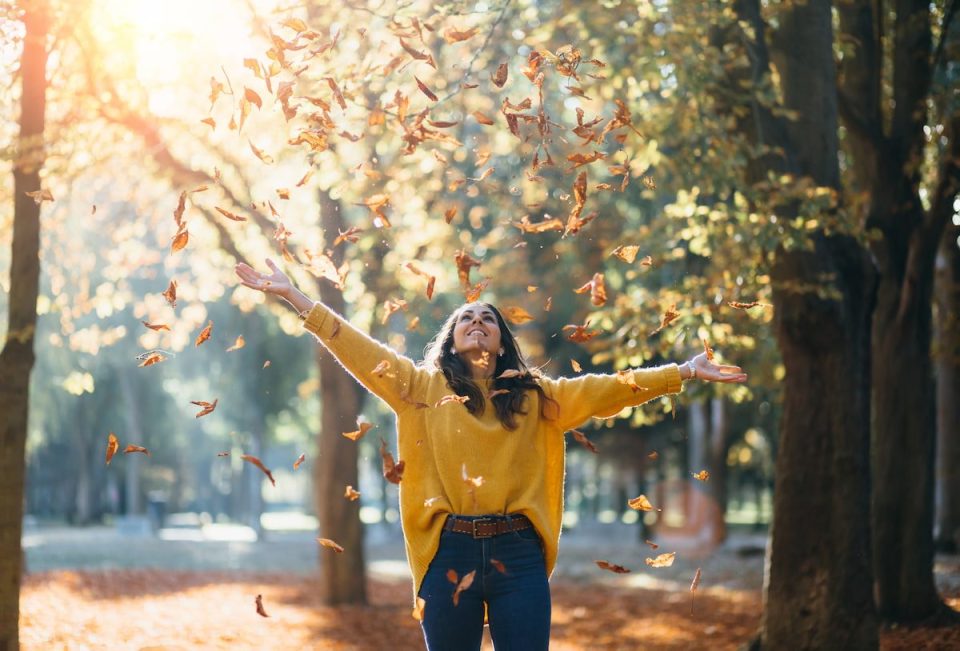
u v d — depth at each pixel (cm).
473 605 403
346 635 1245
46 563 2234
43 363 2617
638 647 1145
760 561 2256
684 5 869
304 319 425
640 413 1168
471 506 409
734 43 901
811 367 873
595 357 1051
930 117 1147
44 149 764
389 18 667
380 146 1106
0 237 1014
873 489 1063
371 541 3659
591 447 436
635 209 2131
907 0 1006
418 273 439
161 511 4188
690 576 2042
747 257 938
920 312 1060
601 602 1600
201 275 1521
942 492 1886
